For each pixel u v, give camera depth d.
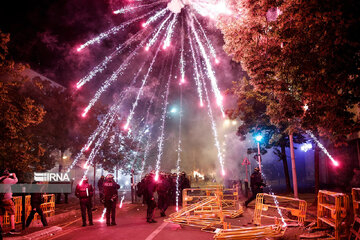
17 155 12.30
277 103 12.23
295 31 7.01
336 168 22.69
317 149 15.89
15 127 11.95
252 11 9.14
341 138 8.83
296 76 7.76
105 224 13.05
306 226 9.50
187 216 12.27
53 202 15.45
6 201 10.51
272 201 17.69
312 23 6.31
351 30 5.50
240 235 8.66
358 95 6.32
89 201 12.95
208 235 10.09
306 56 7.05
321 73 6.71
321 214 9.05
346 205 7.55
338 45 5.91
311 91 6.94
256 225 11.34
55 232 11.20
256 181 16.52
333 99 6.77
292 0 7.26
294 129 14.63
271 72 8.99
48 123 21.52
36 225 12.61
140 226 12.17
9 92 12.42
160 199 15.15
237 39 9.67
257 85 9.41
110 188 12.74
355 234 7.08
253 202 19.34
